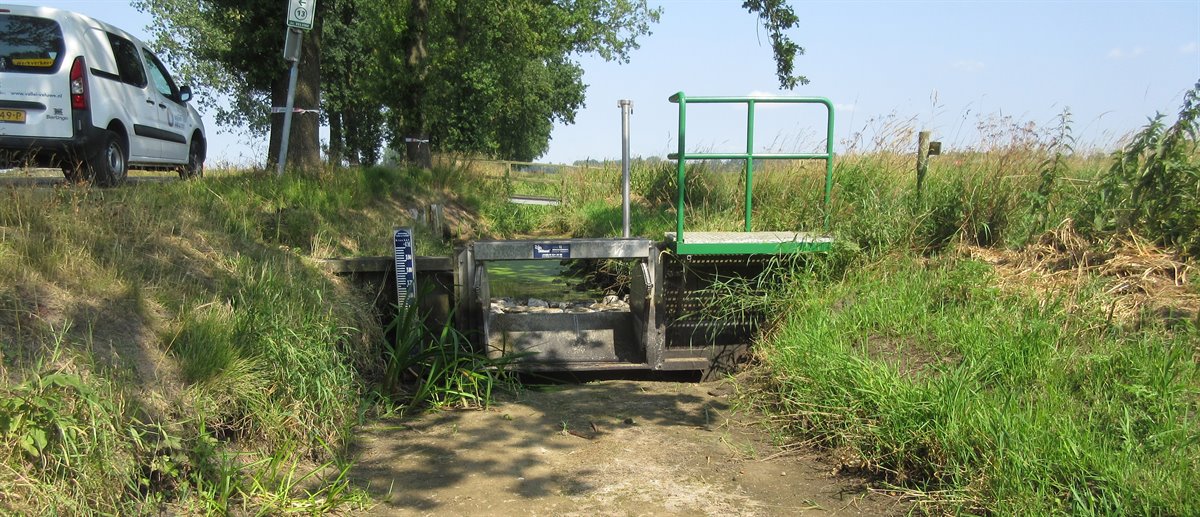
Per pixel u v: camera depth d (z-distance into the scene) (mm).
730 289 7023
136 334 4668
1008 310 5684
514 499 4484
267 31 15273
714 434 5527
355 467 4945
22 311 4273
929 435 4430
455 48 21438
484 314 6891
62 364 3980
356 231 9188
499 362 6582
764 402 5988
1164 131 6289
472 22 23062
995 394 4566
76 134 8383
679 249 6840
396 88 20656
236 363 4844
